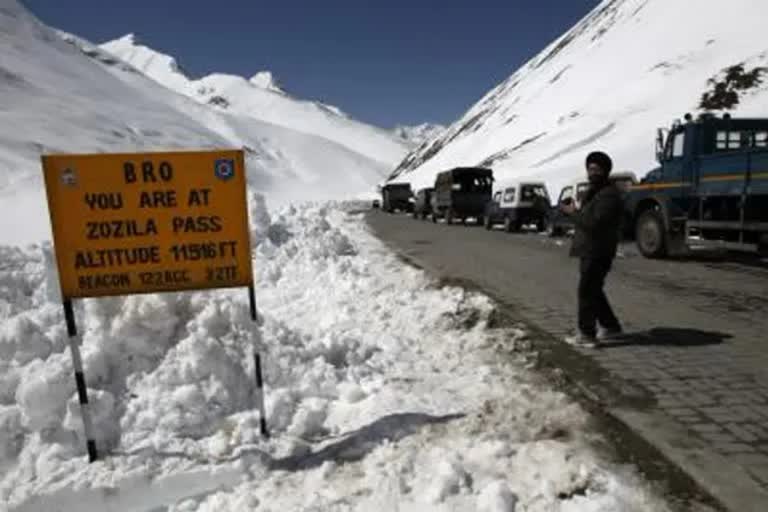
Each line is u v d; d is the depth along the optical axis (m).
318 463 3.26
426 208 31.25
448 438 3.48
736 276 9.43
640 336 5.68
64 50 168.38
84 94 135.00
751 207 9.57
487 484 2.95
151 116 141.38
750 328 5.96
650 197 11.79
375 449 3.37
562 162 47.72
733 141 10.94
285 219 16.02
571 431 3.56
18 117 92.88
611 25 127.06
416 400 4.09
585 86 93.62
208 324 4.11
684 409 3.89
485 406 3.98
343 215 37.47
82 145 92.25
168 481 3.06
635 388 4.29
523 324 6.25
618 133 54.78
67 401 3.46
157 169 3.32
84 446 3.37
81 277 3.26
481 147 96.81
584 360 4.98
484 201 26.02
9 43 146.12
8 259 6.52
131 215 3.30
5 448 3.23
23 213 26.34
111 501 3.00
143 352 3.87
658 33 96.75
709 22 86.44
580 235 5.31
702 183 10.47
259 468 3.20
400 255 12.99
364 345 5.19
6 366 3.63
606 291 8.08
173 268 3.39
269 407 3.77
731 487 2.92
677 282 8.84
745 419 3.72
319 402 4.03
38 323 4.08
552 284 8.82
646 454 3.27
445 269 10.58
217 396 3.75
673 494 2.87
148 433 3.45
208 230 3.42
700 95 59.25
